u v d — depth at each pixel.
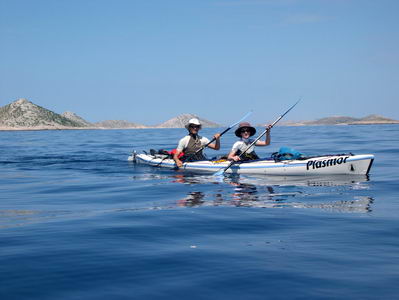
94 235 4.78
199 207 6.45
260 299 3.01
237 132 10.77
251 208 6.30
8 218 5.78
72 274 3.52
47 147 26.14
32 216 5.92
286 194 7.53
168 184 9.06
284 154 10.63
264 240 4.53
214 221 5.45
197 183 9.12
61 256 4.00
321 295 3.04
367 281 3.29
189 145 11.69
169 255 4.02
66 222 5.49
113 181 9.81
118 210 6.32
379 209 6.11
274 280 3.34
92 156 17.88
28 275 3.50
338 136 35.16
